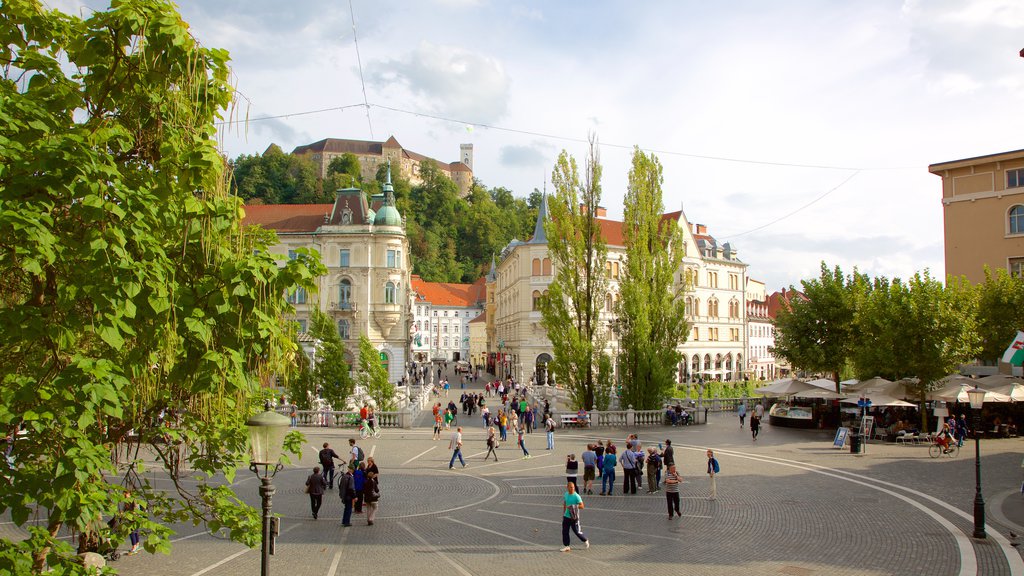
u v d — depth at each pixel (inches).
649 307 1872.5
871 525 748.0
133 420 382.9
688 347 3624.5
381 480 1034.1
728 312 3927.2
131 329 320.5
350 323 3213.6
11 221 271.0
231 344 353.7
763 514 806.5
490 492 948.6
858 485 973.2
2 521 729.6
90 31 345.1
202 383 331.6
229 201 385.7
